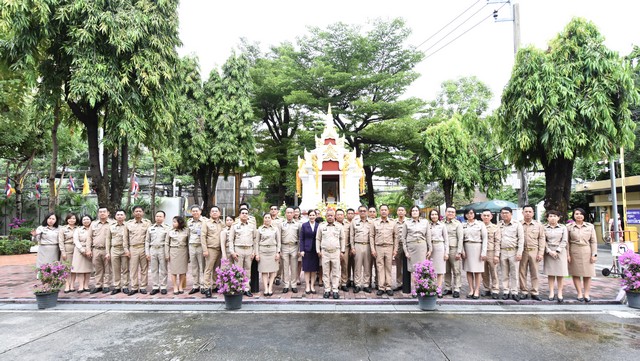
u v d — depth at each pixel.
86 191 22.27
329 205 15.97
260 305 7.18
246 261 7.80
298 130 22.03
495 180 21.25
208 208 18.97
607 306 7.08
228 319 6.32
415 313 6.64
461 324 6.01
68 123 12.05
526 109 9.30
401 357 4.70
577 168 22.89
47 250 8.37
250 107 19.22
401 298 7.52
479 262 7.44
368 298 7.54
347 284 8.60
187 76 18.09
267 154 22.38
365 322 6.12
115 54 9.41
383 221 8.08
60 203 22.14
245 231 7.82
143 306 7.17
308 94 20.30
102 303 7.39
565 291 8.27
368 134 20.48
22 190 21.52
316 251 7.93
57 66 9.78
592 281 9.38
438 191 29.05
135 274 8.09
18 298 7.77
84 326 5.99
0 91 13.44
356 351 4.89
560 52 9.38
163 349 4.99
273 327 5.88
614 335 5.48
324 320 6.24
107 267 8.42
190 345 5.12
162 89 10.23
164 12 10.12
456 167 18.81
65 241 8.48
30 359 4.69
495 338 5.36
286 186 25.72
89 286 8.98
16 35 8.87
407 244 7.84
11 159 18.80
